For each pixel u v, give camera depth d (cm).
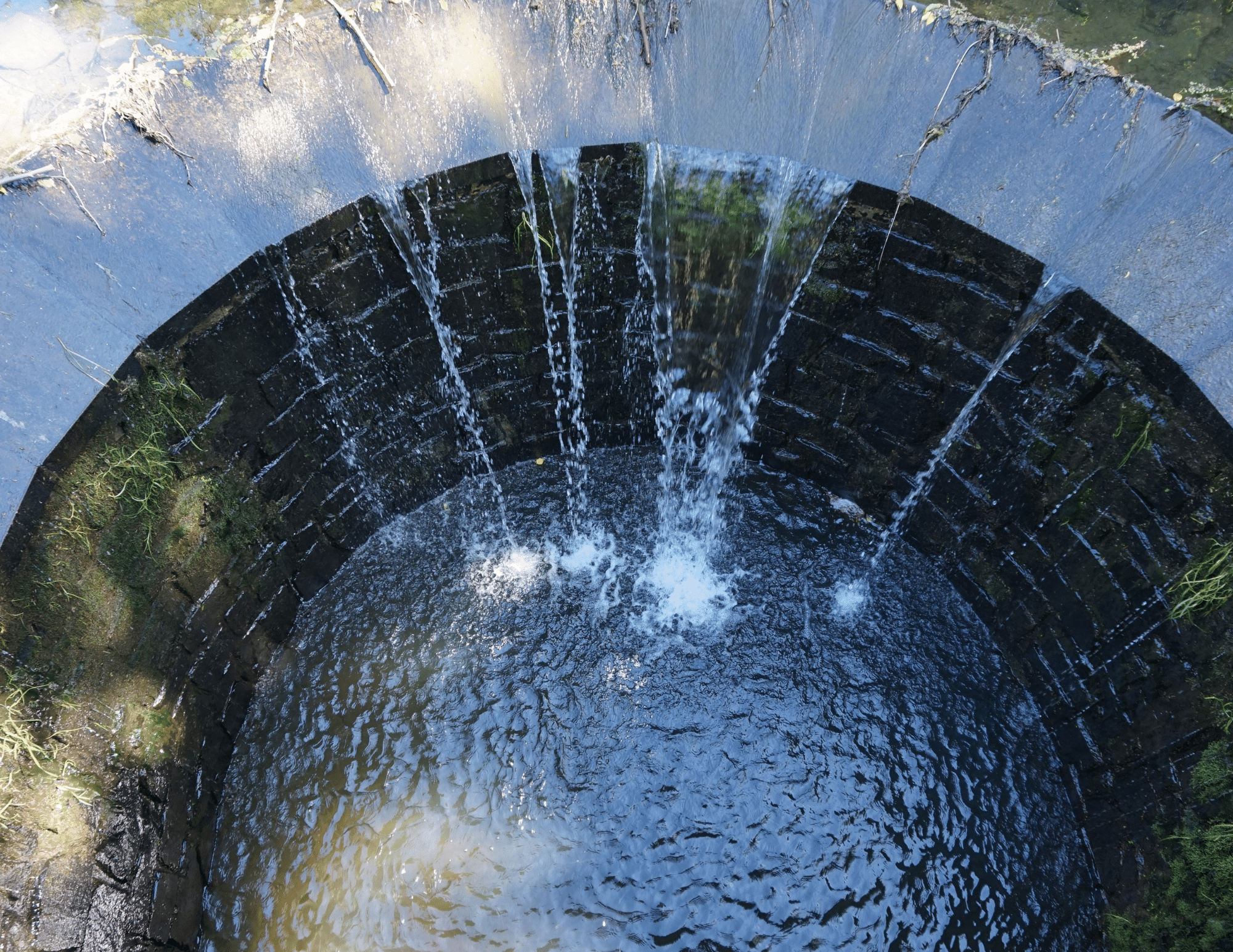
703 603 610
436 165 536
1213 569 398
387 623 605
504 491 692
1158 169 455
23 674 373
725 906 475
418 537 660
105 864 404
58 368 416
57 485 397
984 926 467
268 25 539
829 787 517
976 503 567
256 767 536
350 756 538
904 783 519
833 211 526
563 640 590
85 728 406
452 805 513
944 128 504
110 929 401
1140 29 510
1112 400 451
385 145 531
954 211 487
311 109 525
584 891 479
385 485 649
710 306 619
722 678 568
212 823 508
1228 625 390
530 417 695
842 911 473
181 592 487
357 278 547
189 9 550
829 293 566
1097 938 457
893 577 623
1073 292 449
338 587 629
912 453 601
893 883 482
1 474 381
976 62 511
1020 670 562
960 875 485
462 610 611
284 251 500
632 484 693
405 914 470
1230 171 440
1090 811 492
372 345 582
